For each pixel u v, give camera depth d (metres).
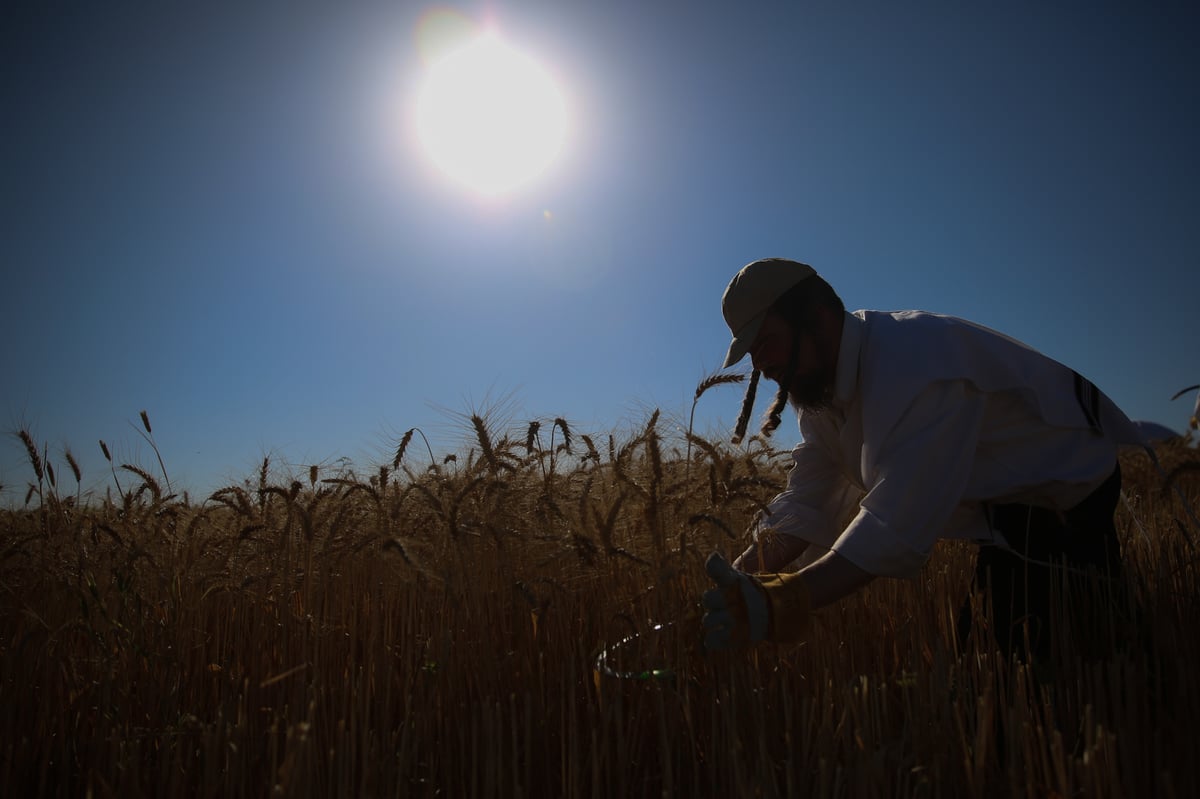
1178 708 1.89
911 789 1.97
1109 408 2.38
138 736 2.34
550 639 2.56
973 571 3.01
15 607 2.90
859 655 2.67
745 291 2.38
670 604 2.36
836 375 2.40
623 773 2.09
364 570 2.97
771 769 1.93
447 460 3.21
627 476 2.64
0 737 2.31
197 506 3.31
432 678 2.48
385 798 2.07
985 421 2.31
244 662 2.76
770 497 2.98
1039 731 1.85
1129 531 2.81
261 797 2.15
